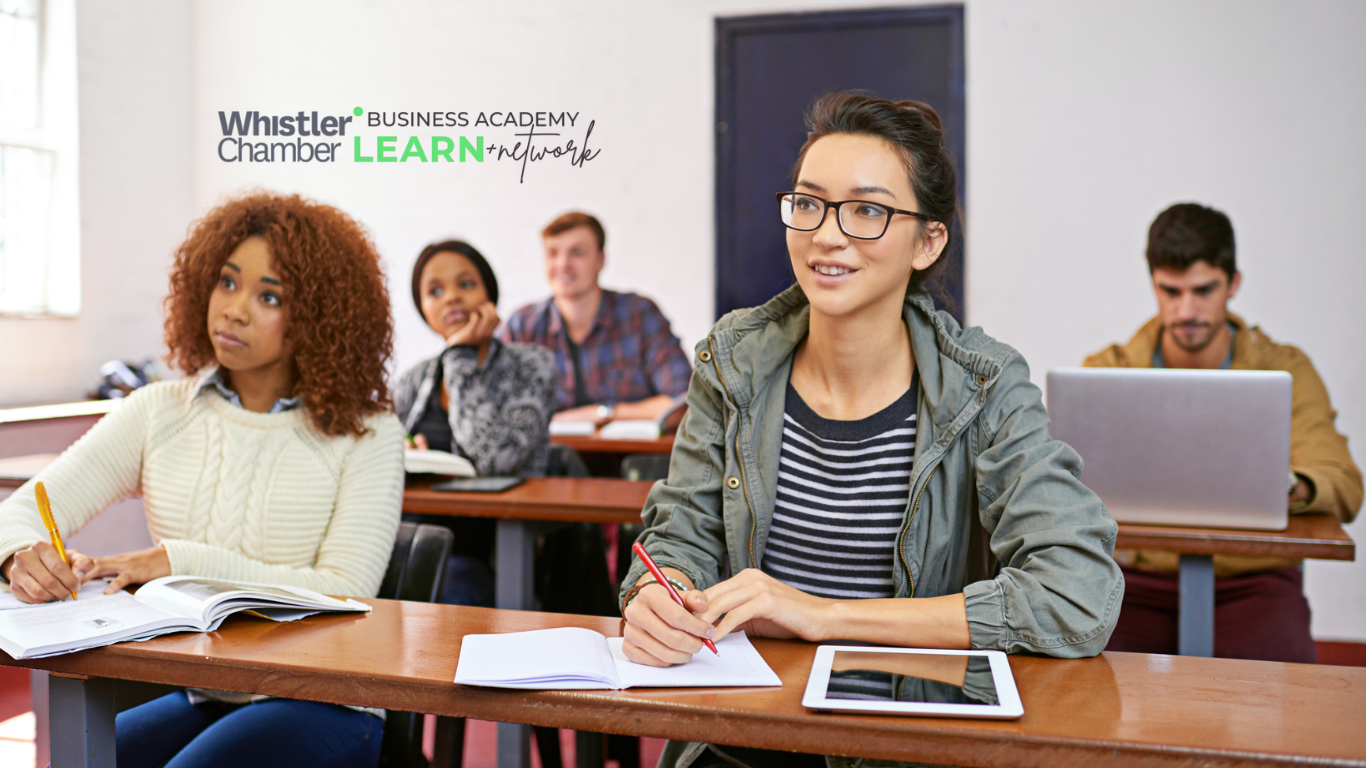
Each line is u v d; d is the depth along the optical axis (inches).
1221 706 36.3
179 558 54.5
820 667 39.3
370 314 65.4
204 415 63.7
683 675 38.8
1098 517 44.2
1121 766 32.8
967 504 48.8
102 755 45.2
